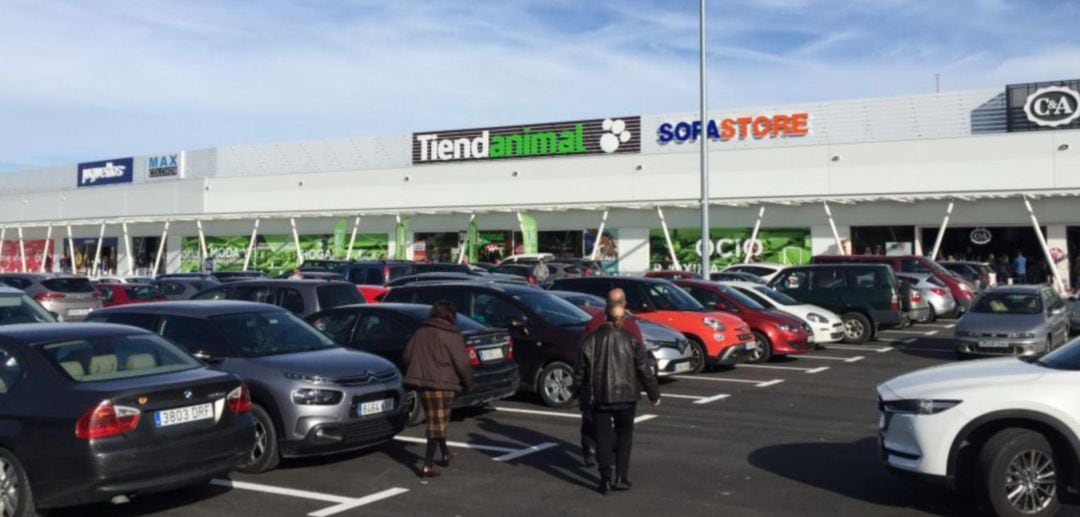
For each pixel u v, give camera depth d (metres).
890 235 33.78
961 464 6.65
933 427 6.55
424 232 44.06
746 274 25.72
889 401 6.92
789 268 21.34
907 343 20.16
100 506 7.20
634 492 7.52
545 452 9.12
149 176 56.12
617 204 37.22
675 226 37.69
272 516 6.91
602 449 7.46
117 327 7.46
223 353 8.58
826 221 34.72
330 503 7.26
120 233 54.50
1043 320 16.77
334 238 45.75
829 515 6.80
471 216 42.56
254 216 46.22
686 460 8.68
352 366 8.56
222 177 50.75
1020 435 6.42
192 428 6.72
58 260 57.84
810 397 12.65
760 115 37.94
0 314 13.73
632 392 7.39
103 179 58.97
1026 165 31.56
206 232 50.47
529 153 42.91
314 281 14.68
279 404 8.06
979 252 32.38
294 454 8.06
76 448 6.16
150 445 6.41
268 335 9.05
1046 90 32.28
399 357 10.46
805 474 8.09
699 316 15.03
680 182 38.03
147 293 22.73
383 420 8.55
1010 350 16.45
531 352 11.80
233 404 7.09
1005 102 33.16
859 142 34.38
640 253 38.38
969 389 6.58
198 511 7.05
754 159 36.34
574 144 41.88
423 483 7.89
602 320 8.80
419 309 11.05
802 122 37.03
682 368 13.35
